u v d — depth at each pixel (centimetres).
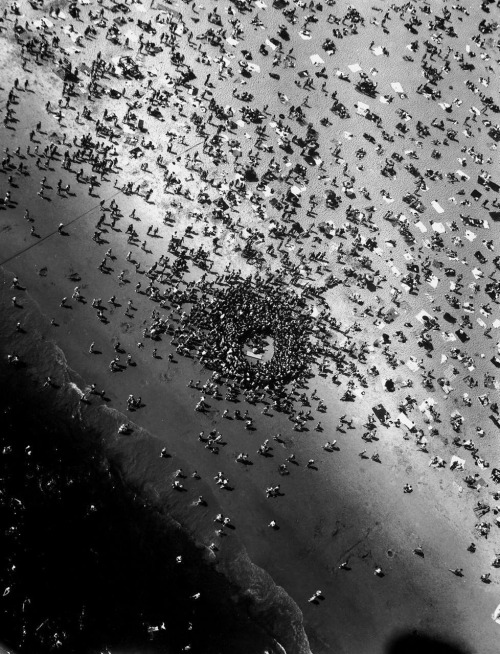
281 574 8012
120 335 8844
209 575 7781
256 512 8275
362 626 8019
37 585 7206
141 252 9512
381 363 9806
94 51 10975
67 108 10281
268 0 12650
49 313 8738
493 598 8638
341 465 8912
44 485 7738
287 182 10838
